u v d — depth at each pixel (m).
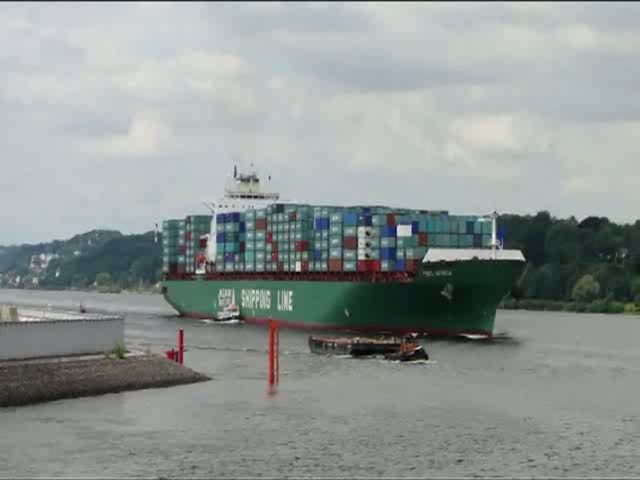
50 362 58.09
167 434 47.78
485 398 59.78
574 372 74.19
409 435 48.47
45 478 39.66
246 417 52.34
